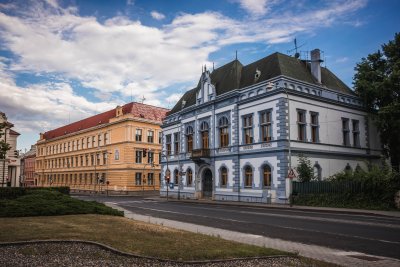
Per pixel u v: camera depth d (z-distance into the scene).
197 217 20.94
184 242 10.32
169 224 16.88
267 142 33.19
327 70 42.47
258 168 34.00
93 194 64.12
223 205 33.44
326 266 8.17
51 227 12.45
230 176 37.56
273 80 33.34
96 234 11.20
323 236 13.32
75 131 81.62
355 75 38.50
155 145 66.88
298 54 39.84
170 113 53.12
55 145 91.94
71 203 18.89
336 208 26.38
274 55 36.94
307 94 33.66
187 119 46.38
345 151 36.69
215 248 9.52
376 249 10.84
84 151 76.62
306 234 13.84
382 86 34.62
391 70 35.88
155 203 36.97
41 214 16.88
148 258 8.31
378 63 37.72
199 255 8.62
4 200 18.27
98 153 71.50
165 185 51.28
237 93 37.12
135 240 10.38
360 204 26.31
